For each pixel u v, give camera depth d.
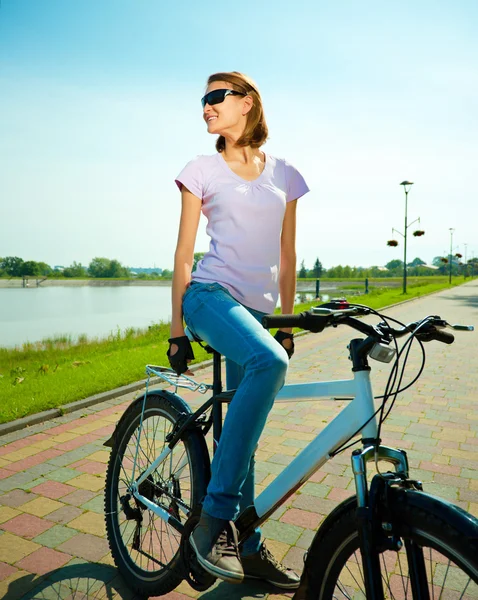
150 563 2.22
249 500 2.21
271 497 1.78
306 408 5.20
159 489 2.17
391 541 1.34
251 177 2.03
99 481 3.35
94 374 6.37
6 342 14.84
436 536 1.26
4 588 2.24
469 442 4.27
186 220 1.98
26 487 3.24
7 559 2.46
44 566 2.41
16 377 6.31
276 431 4.47
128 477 2.38
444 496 3.26
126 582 2.25
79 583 2.28
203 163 2.00
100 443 4.07
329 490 3.29
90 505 3.02
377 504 1.37
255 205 1.96
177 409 2.16
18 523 2.79
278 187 2.08
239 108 1.99
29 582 2.28
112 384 5.80
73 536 2.67
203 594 2.24
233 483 1.73
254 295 1.99
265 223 1.98
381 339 1.53
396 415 5.06
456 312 17.81
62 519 2.85
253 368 1.65
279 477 1.77
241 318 1.75
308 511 3.01
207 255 2.03
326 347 9.67
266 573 2.23
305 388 1.73
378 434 1.49
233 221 1.96
